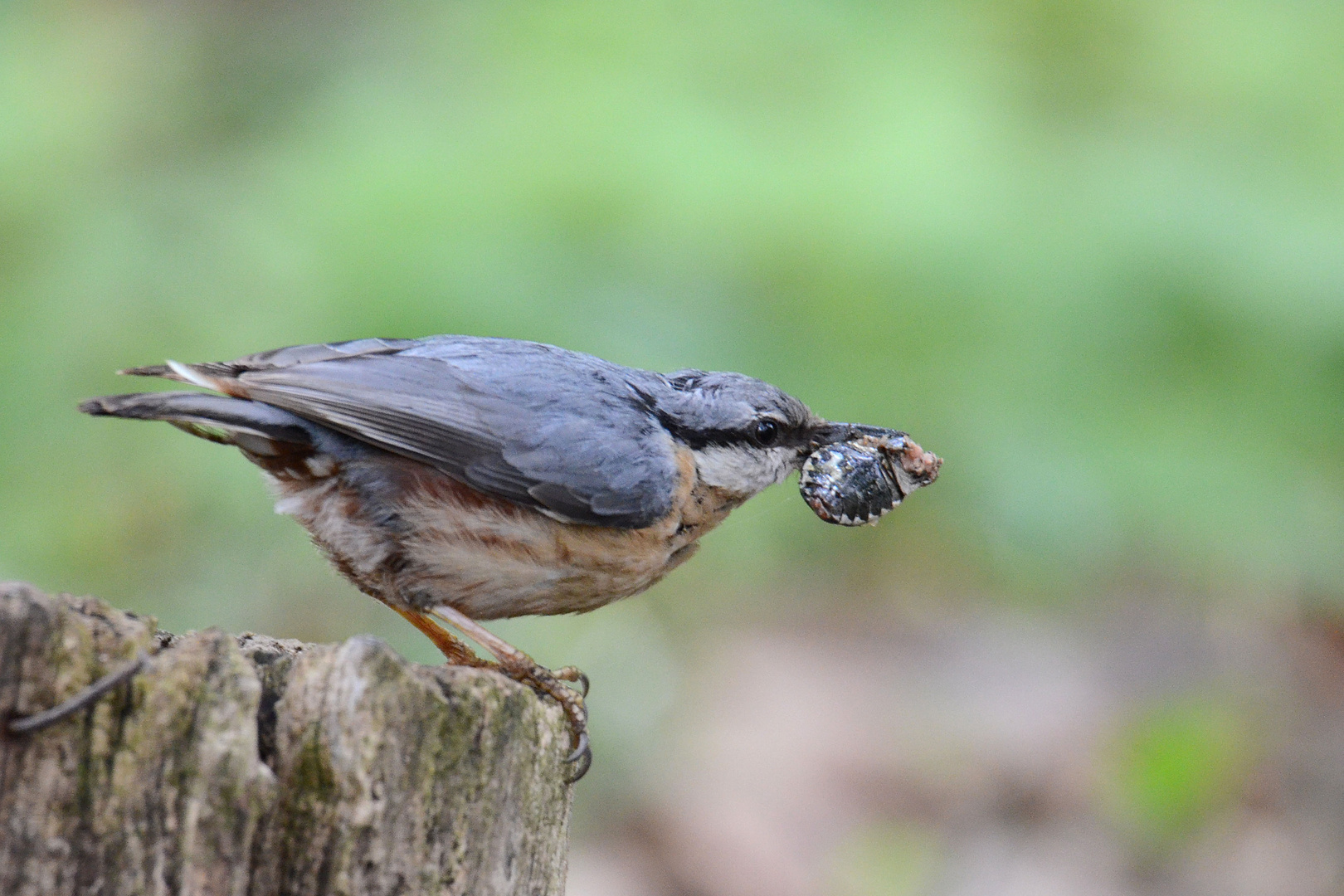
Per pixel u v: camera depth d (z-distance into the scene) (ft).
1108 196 32.73
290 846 15.57
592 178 32.09
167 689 14.49
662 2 34.68
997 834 38.73
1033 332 32.42
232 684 14.87
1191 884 36.76
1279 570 36.32
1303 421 32.53
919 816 39.27
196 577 35.19
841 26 34.58
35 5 37.04
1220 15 34.81
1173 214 32.40
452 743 16.40
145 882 14.42
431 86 34.86
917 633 45.96
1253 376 32.60
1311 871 36.45
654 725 38.91
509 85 34.12
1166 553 36.88
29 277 33.42
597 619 39.47
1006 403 33.01
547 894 18.33
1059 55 34.78
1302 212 32.50
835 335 32.94
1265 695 43.65
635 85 33.32
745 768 39.11
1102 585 44.50
